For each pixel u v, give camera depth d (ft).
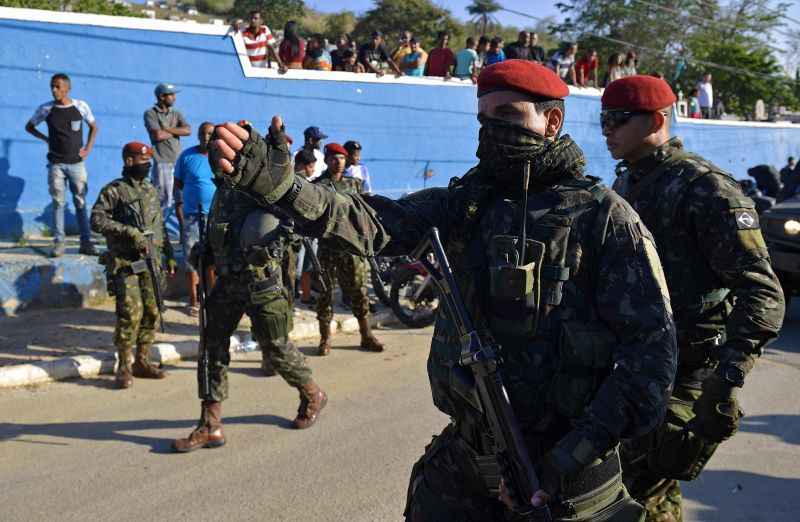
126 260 17.60
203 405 14.42
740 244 7.92
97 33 30.30
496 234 5.97
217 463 13.71
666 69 100.53
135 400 17.03
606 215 5.70
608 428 5.36
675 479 8.38
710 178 8.25
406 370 19.83
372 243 6.13
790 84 102.37
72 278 23.63
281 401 17.10
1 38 28.35
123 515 11.68
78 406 16.52
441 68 45.42
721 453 14.64
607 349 5.60
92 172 30.60
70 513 11.72
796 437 15.53
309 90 37.04
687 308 8.42
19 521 11.44
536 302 5.68
